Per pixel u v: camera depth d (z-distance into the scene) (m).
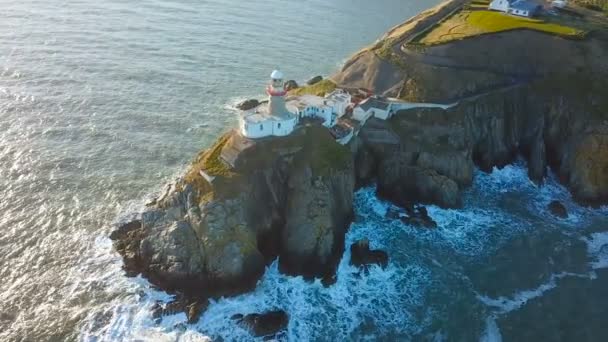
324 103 78.00
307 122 74.25
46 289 56.53
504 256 66.38
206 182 63.38
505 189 80.75
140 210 68.75
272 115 70.31
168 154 81.88
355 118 81.56
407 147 79.31
